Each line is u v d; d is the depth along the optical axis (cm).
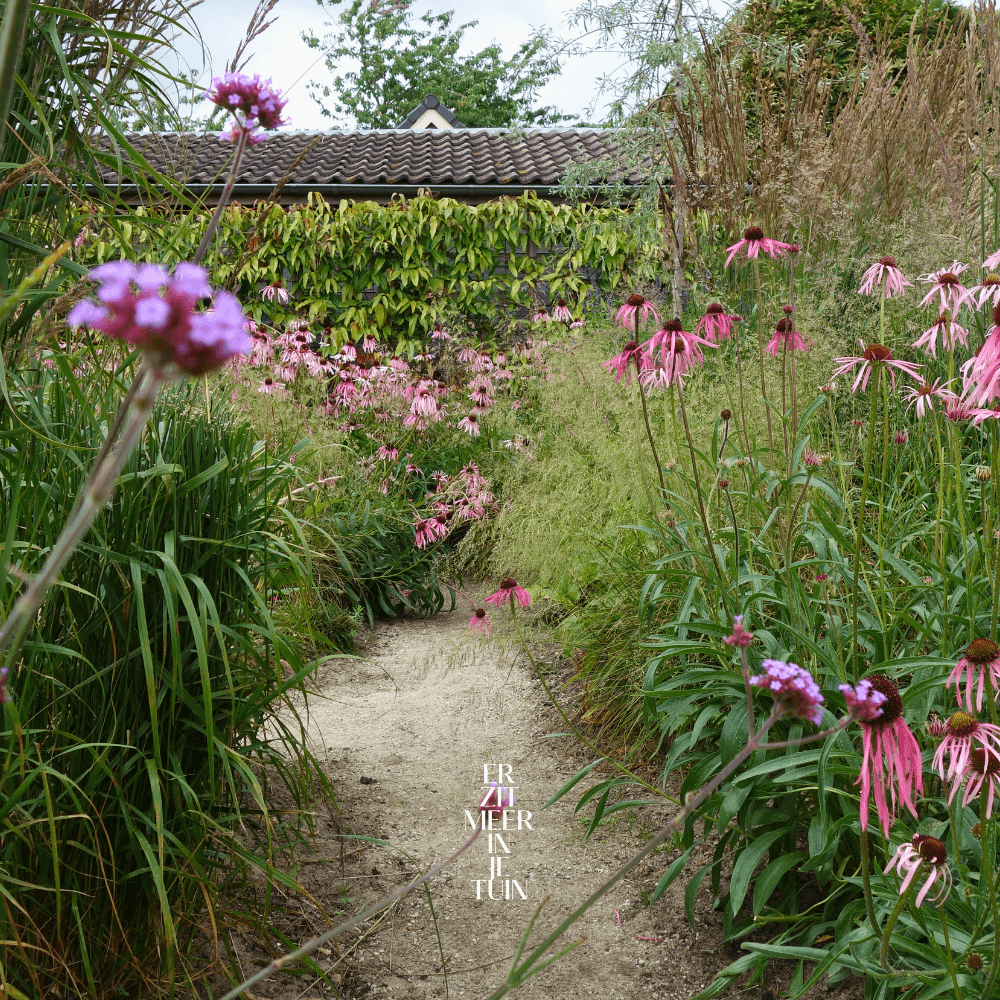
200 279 47
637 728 269
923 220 367
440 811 245
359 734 297
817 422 302
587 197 686
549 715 304
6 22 70
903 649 196
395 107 2428
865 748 111
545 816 243
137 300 45
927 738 164
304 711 315
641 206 532
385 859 218
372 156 930
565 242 686
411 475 514
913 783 118
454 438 553
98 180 159
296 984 170
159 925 155
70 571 153
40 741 151
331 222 692
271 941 180
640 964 179
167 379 47
